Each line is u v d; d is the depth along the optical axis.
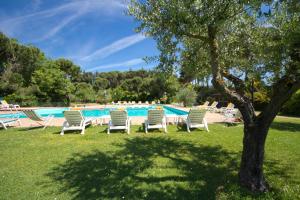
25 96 28.38
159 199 3.87
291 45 4.01
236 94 4.20
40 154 6.38
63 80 30.34
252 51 5.35
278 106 3.82
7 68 32.06
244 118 4.20
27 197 3.94
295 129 9.77
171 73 4.56
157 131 9.55
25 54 33.19
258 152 4.04
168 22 4.04
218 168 5.21
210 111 17.67
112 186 4.35
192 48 5.09
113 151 6.63
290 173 4.85
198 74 5.53
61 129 10.12
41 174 4.94
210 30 3.91
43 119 11.03
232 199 3.67
